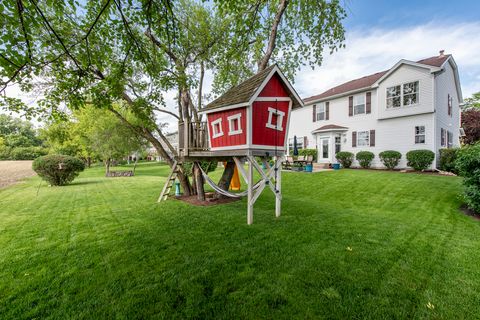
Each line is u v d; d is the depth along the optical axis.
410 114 12.43
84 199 7.49
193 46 7.62
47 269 2.88
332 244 3.64
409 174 10.79
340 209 6.01
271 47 7.28
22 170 21.39
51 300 2.28
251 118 4.62
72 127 17.19
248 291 2.44
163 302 2.27
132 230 4.35
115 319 2.05
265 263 3.03
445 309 2.18
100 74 5.59
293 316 2.09
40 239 3.89
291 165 14.23
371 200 6.98
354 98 15.20
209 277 2.70
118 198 7.65
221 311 2.15
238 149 4.89
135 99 6.31
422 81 12.02
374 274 2.76
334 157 15.84
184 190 7.96
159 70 5.35
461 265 2.97
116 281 2.62
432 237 3.95
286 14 7.80
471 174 5.36
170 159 7.53
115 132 14.70
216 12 7.58
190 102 7.93
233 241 3.78
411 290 2.46
